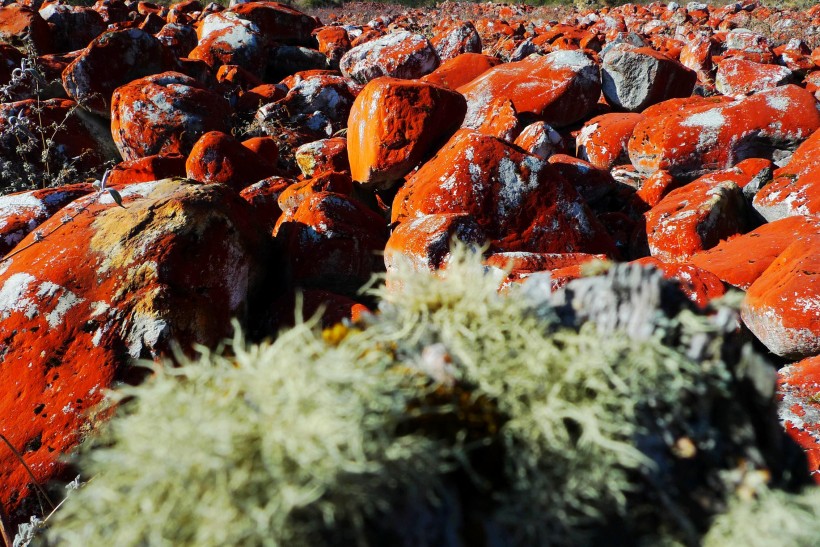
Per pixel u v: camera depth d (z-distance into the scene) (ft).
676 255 21.90
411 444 3.09
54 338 13.98
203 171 25.61
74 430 12.76
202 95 33.12
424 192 20.92
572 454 3.28
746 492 3.50
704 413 3.65
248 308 18.22
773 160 28.12
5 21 43.80
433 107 24.75
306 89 37.88
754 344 17.11
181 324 14.53
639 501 3.43
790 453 4.05
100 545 2.96
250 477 2.85
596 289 3.93
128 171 26.04
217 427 2.90
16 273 15.17
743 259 19.54
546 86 34.14
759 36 54.60
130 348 13.96
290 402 2.94
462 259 4.05
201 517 2.85
